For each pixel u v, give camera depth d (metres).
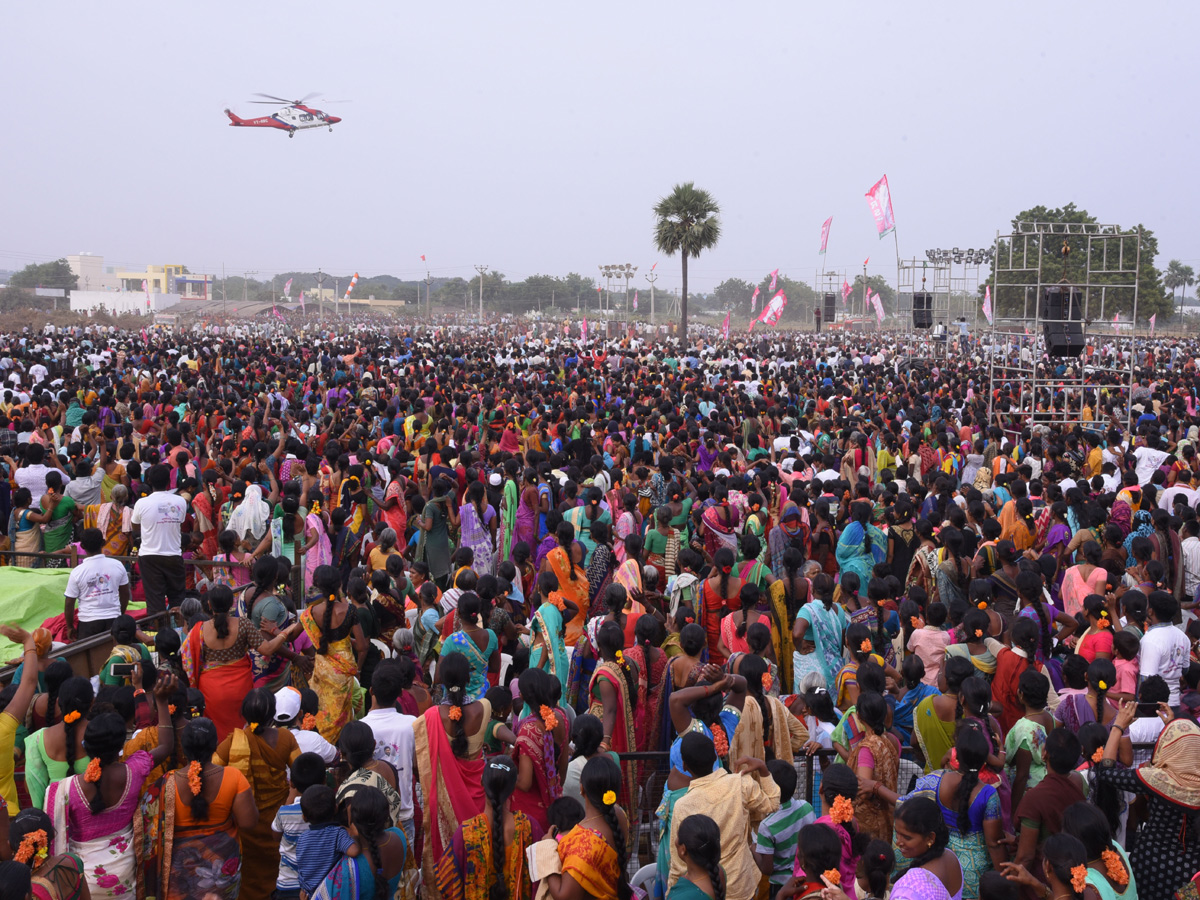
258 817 5.60
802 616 8.00
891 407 21.44
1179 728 5.33
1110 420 21.58
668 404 20.03
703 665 6.70
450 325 120.19
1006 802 5.54
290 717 6.50
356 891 4.80
